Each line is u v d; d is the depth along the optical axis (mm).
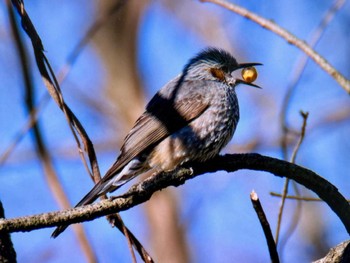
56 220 7738
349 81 10648
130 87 21141
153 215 19656
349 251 8328
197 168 10016
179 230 19094
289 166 9617
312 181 9453
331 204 9391
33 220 7637
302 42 10945
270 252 8008
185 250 18719
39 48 8328
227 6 11344
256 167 9906
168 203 19641
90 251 9094
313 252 17766
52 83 8320
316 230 17891
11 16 9359
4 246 7922
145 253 8258
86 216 7930
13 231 7590
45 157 9391
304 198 10078
